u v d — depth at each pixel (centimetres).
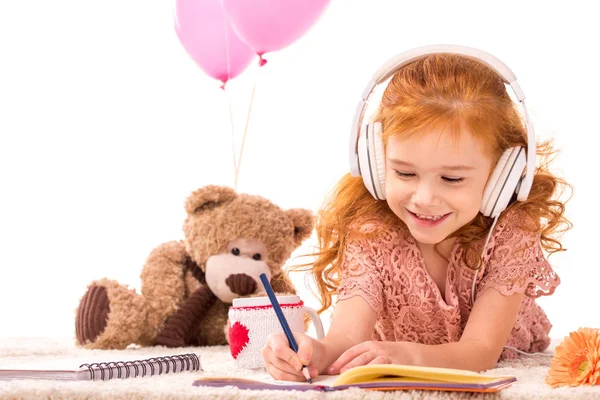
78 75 405
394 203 140
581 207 354
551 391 105
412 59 141
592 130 357
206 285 223
